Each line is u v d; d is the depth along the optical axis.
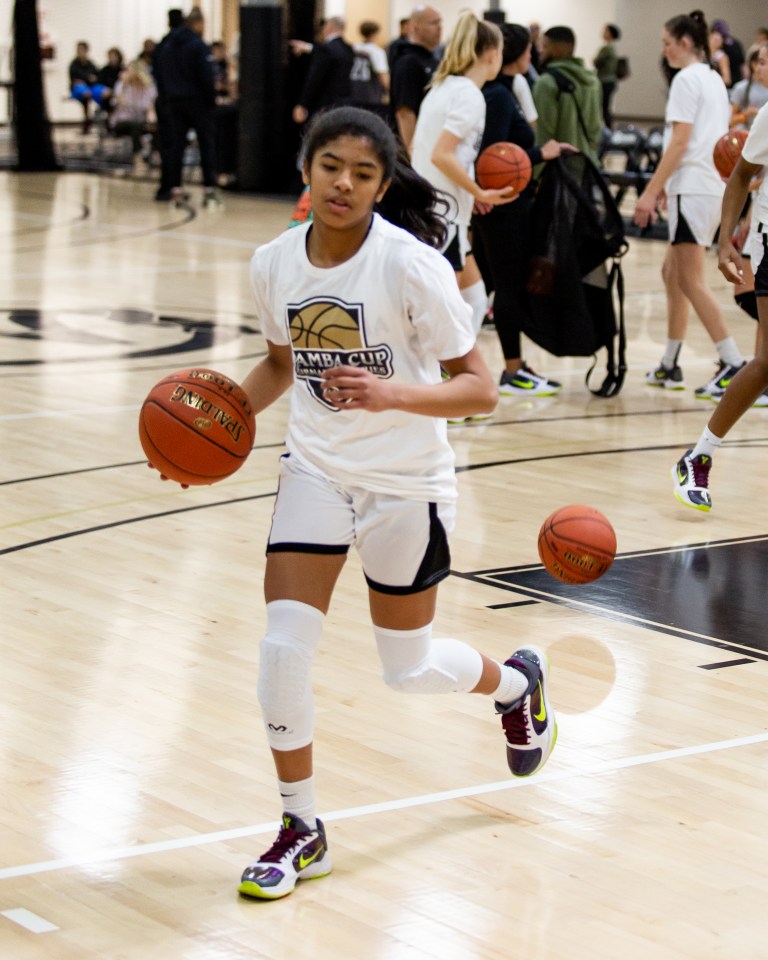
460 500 8.78
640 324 15.98
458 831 4.69
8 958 3.85
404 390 3.99
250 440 4.62
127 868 4.38
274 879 4.21
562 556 6.76
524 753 4.92
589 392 12.30
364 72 24.77
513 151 10.59
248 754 5.25
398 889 4.30
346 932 4.05
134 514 8.27
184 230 22.61
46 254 19.44
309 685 4.27
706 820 4.83
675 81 11.41
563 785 5.07
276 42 27.92
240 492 8.81
